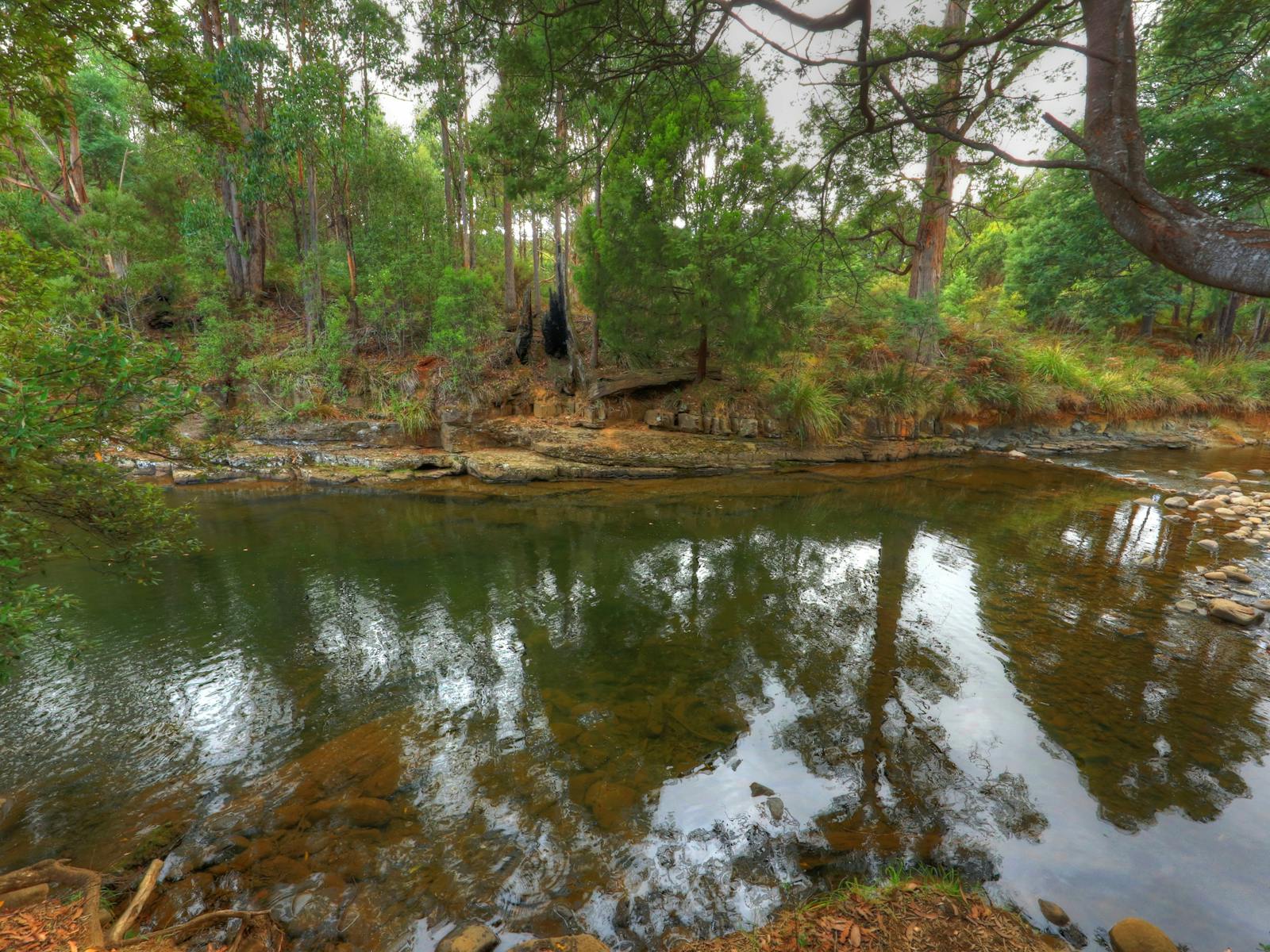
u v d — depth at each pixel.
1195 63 5.93
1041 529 9.03
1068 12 3.11
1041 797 3.39
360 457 12.63
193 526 3.96
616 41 3.69
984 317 18.42
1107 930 2.51
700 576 7.21
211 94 3.93
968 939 2.38
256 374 13.49
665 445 13.05
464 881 2.81
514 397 14.34
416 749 3.91
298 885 2.78
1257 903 2.66
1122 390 16.45
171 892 2.72
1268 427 17.58
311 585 6.92
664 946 2.46
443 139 17.31
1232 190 6.30
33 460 2.88
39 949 2.20
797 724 4.18
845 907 2.57
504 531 9.05
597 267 12.35
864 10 2.24
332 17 14.31
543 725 4.20
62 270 3.97
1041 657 5.14
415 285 15.39
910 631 5.70
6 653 2.92
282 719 4.29
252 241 17.11
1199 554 7.89
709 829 3.16
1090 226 10.97
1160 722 4.16
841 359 15.74
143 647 5.39
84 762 3.77
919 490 11.55
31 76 3.54
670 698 4.55
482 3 3.69
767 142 10.28
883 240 13.35
